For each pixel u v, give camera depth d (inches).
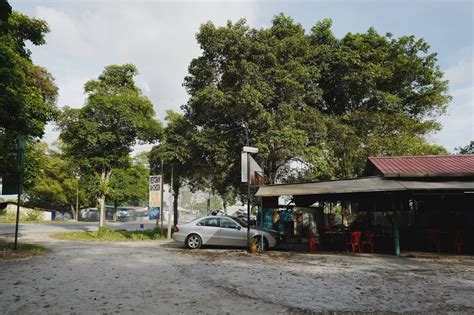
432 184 482.6
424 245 590.9
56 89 685.3
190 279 313.9
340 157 829.2
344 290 275.7
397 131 851.4
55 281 299.4
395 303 237.9
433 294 263.4
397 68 853.8
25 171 549.3
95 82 868.0
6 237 779.4
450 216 619.2
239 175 885.8
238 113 732.0
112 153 883.4
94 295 252.7
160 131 892.0
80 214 2464.3
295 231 825.5
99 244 658.8
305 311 219.0
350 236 557.3
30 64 576.7
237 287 283.7
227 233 578.2
